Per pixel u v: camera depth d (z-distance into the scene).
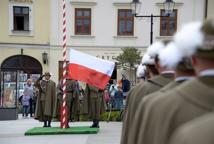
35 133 13.05
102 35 31.75
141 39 31.78
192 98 2.32
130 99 5.24
